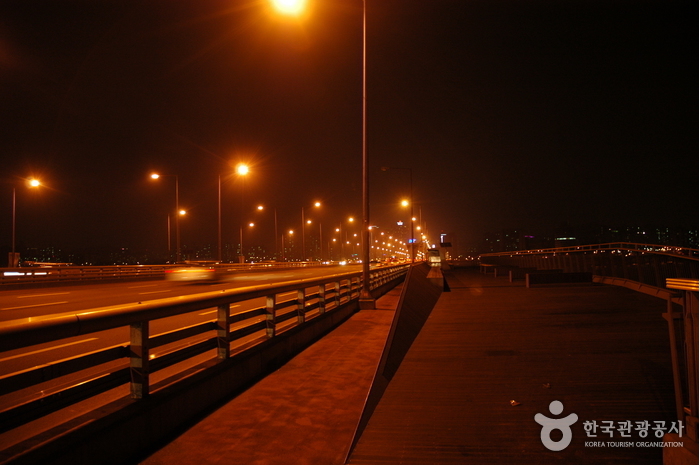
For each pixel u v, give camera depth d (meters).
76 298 20.59
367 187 17.75
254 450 4.75
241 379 6.89
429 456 4.94
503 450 5.11
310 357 8.96
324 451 4.80
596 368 8.22
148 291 24.39
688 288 4.16
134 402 4.77
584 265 27.95
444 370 8.38
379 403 6.61
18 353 9.07
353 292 17.66
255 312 8.05
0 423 3.49
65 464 3.57
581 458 4.95
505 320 13.48
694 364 4.11
